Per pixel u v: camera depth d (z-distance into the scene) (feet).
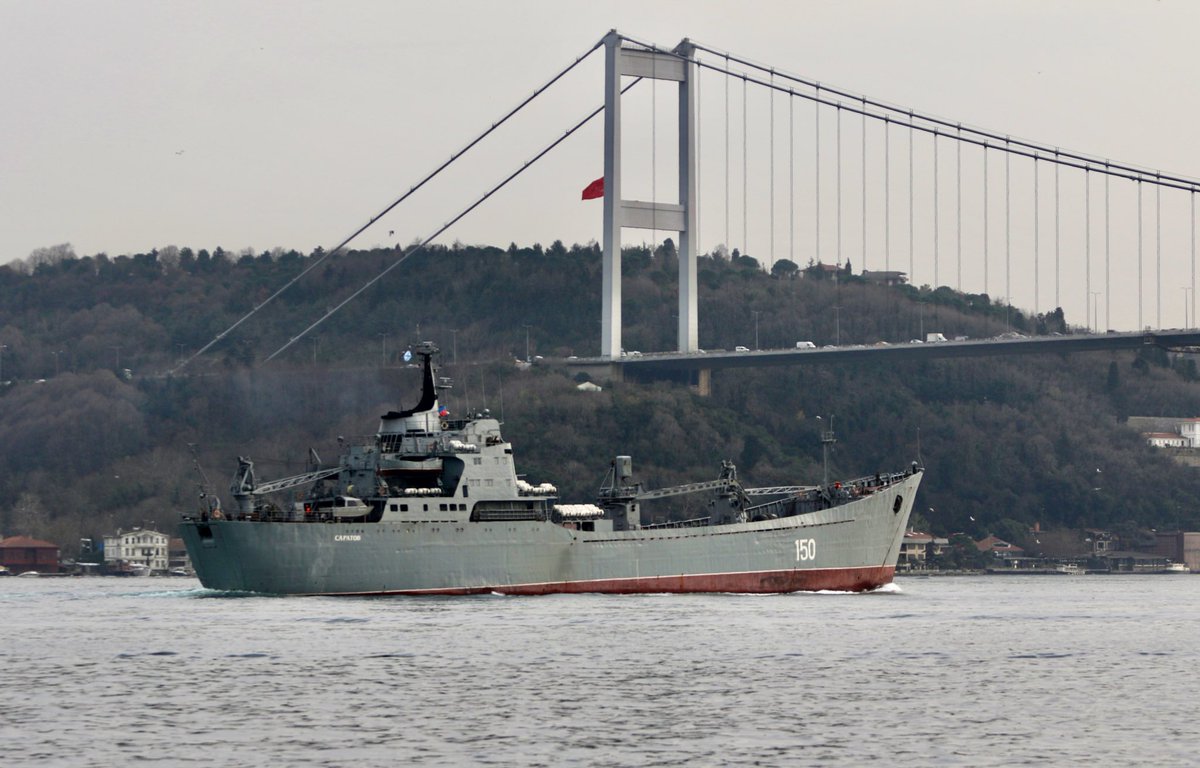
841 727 643.45
